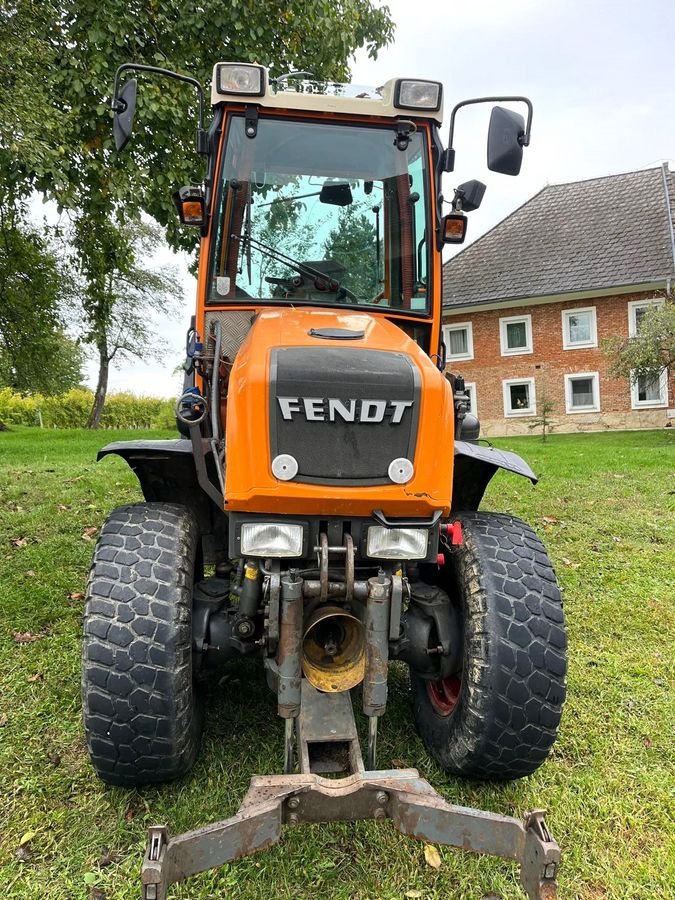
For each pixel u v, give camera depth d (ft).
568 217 83.41
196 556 10.05
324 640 7.86
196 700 8.87
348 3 22.94
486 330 82.58
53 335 44.11
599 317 76.54
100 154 20.85
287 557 7.39
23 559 16.37
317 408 7.25
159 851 5.49
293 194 10.64
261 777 6.51
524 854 5.94
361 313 10.21
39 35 20.02
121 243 25.80
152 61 20.75
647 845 7.89
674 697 11.11
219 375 9.97
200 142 10.40
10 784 8.60
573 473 30.81
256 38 20.83
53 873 7.27
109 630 7.56
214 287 10.43
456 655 8.68
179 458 9.95
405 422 7.41
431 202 10.89
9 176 19.95
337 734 7.53
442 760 8.89
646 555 18.31
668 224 76.18
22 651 12.00
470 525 9.07
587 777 9.04
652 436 62.18
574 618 14.19
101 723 7.52
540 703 7.98
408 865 7.50
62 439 54.65
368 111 10.64
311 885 7.19
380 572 7.33
